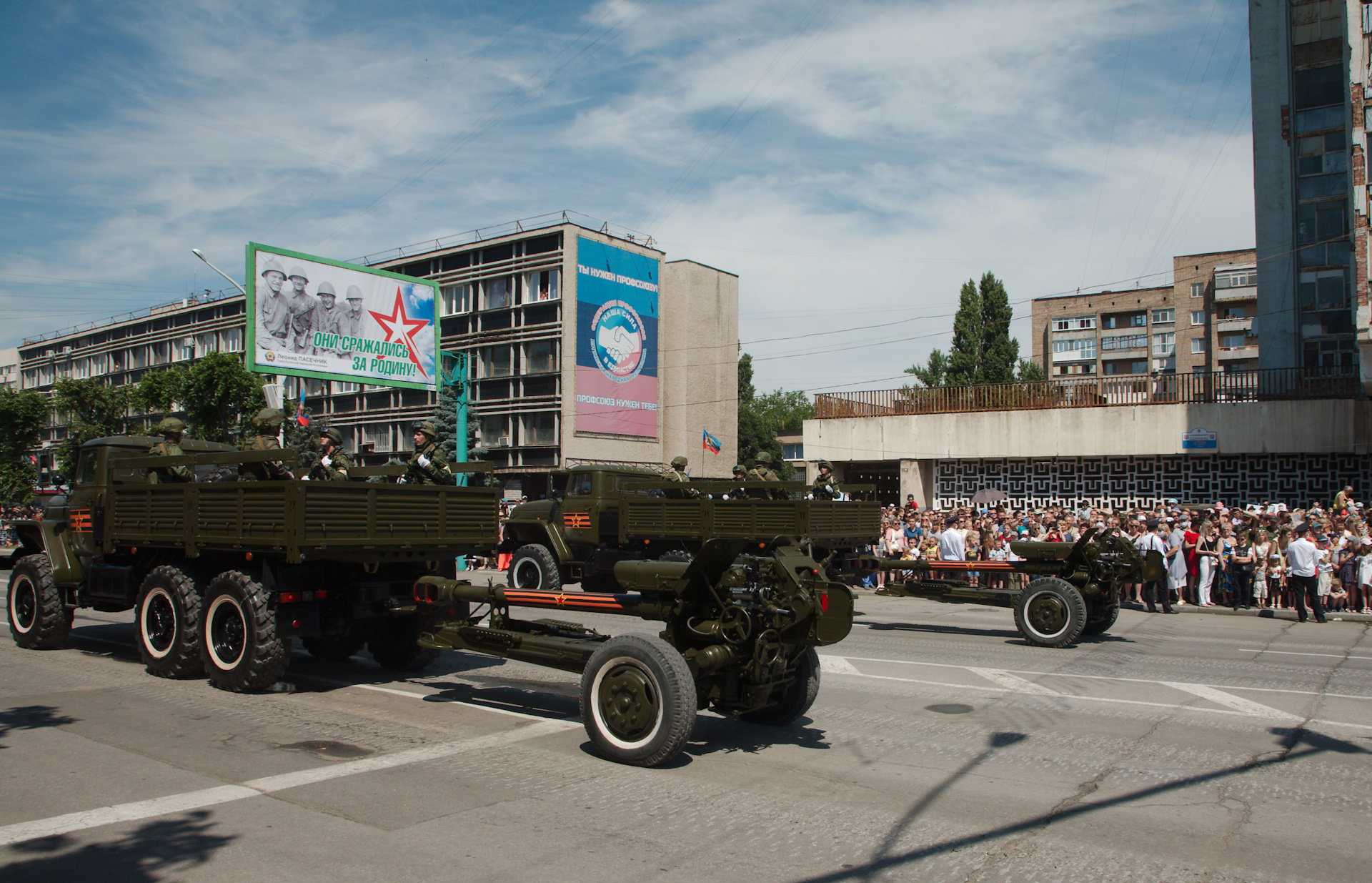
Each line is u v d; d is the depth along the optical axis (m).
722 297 54.44
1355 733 7.35
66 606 10.50
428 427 9.33
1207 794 5.77
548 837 4.79
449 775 5.86
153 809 5.11
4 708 7.61
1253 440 25.52
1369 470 24.66
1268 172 31.06
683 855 4.59
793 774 6.06
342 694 8.32
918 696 8.70
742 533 13.30
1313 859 4.70
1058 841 4.91
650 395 50.00
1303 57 30.72
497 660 10.32
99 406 50.16
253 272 26.77
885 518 22.69
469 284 49.84
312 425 26.89
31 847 4.54
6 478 52.03
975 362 52.03
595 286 47.12
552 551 16.09
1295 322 30.55
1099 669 10.26
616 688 6.23
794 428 86.00
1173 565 17.25
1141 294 77.38
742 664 6.50
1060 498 28.50
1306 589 15.40
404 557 8.52
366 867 4.33
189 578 8.77
